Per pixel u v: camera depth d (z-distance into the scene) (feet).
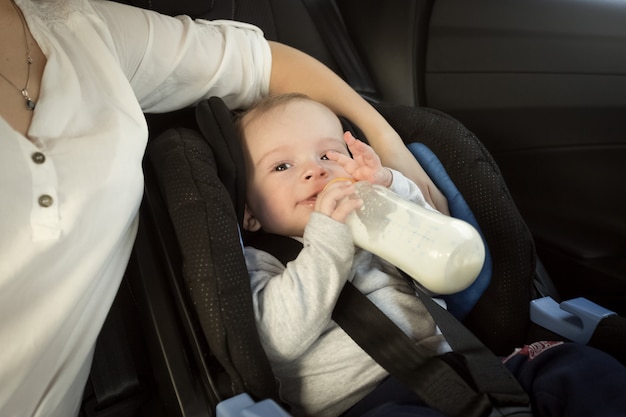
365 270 3.38
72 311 2.40
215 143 3.20
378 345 2.90
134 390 3.50
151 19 3.37
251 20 4.78
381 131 3.72
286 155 3.42
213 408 2.71
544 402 2.67
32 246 2.21
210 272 2.71
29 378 2.34
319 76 3.93
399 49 5.49
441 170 3.67
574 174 5.03
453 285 2.83
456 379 2.64
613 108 4.78
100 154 2.50
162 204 3.11
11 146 2.24
